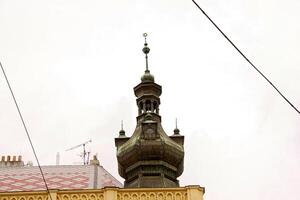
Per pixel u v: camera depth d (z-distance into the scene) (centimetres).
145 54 4491
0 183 3922
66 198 3359
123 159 3944
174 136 4144
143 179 3784
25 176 4103
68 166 4303
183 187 3394
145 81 4262
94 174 4131
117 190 3372
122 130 4194
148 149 3888
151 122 3981
